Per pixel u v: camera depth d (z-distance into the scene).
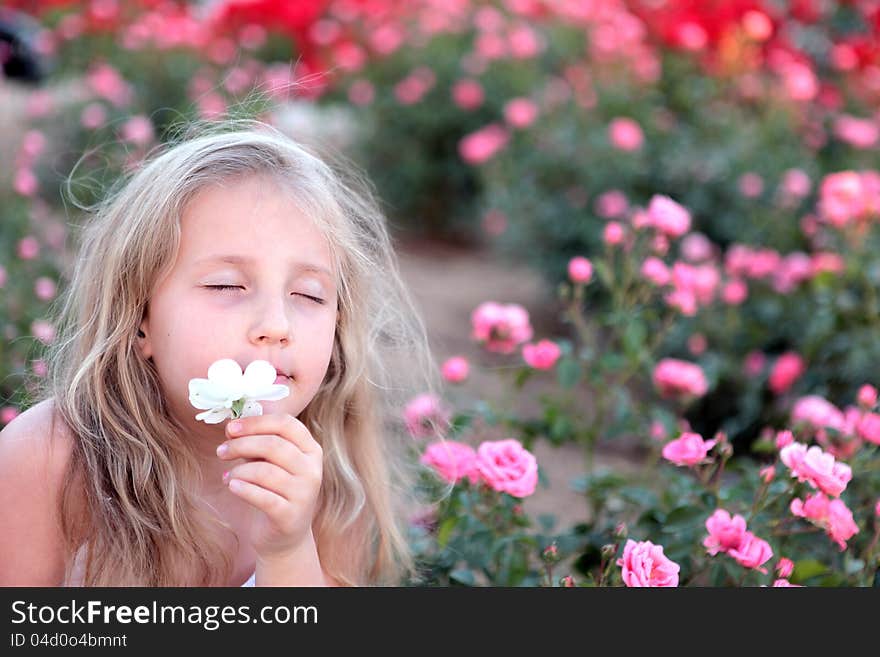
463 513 4.21
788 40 12.10
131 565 3.25
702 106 10.73
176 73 10.98
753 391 7.10
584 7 12.26
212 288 3.13
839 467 3.68
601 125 10.11
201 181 3.21
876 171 9.79
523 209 9.73
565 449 6.96
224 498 3.45
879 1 12.52
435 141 12.36
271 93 5.04
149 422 3.29
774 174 9.27
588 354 5.43
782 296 7.68
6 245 6.60
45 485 3.26
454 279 11.16
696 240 7.70
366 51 12.54
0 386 5.23
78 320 3.52
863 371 6.71
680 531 4.12
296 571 3.15
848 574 4.04
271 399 2.80
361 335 3.79
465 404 5.75
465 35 12.88
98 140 9.22
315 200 3.28
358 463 3.92
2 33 12.17
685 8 11.84
